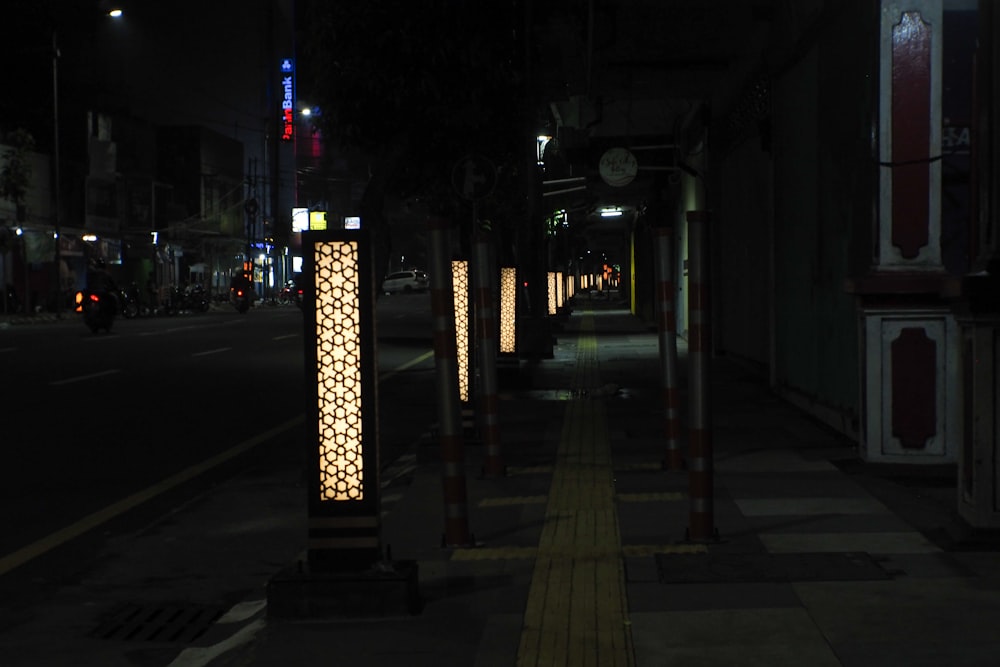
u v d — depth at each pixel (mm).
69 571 6387
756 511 7059
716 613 4922
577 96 21344
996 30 5758
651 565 5793
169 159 74438
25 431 11812
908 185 8406
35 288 51844
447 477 6340
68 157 56031
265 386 16391
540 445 10211
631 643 4551
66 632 5254
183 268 72938
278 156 74500
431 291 6273
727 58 16656
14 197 46250
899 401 8398
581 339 28578
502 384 15914
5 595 5906
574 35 14031
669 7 13250
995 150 5777
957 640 4492
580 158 28297
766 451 9430
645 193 35031
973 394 5965
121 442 11156
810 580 5418
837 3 9742
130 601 5797
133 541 7094
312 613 4953
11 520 7695
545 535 6559
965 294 5770
